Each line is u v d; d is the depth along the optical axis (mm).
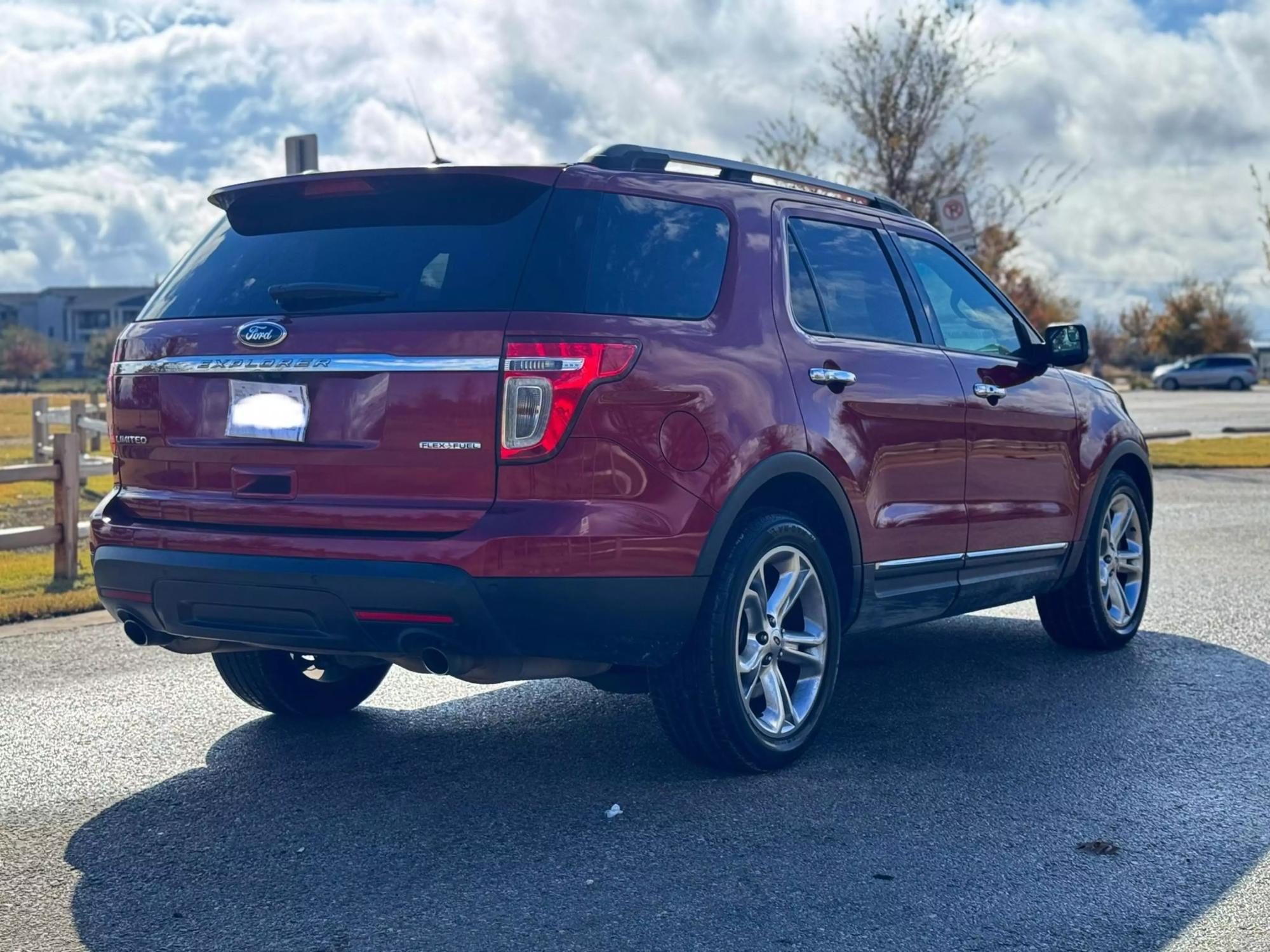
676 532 4176
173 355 4480
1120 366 104500
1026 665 6426
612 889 3611
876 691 5906
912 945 3262
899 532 5164
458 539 3965
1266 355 102000
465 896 3576
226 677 5301
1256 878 3705
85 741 5164
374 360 4113
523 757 4887
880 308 5367
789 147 20531
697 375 4297
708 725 4445
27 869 3820
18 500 15633
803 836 4016
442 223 4305
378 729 5336
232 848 3975
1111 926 3381
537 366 3996
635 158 4539
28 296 164250
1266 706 5617
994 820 4168
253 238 4598
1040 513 6109
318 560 4082
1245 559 9812
